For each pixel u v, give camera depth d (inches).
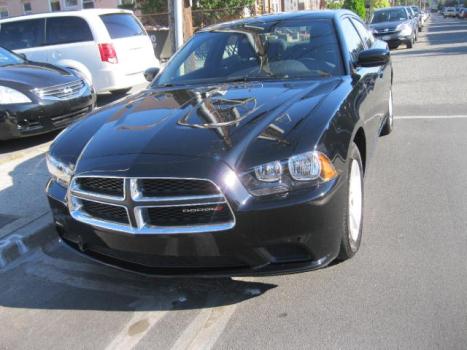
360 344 110.0
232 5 713.0
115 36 386.6
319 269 132.4
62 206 133.8
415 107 340.8
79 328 126.6
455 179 204.8
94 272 154.2
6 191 213.2
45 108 279.0
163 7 709.9
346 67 167.9
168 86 180.1
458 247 148.6
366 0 1630.2
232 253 115.2
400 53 708.0
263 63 175.5
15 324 130.9
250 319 123.0
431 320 116.0
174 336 119.7
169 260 119.8
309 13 194.5
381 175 215.6
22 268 160.1
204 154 116.3
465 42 809.5
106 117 152.3
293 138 119.8
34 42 389.4
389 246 152.0
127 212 118.3
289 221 114.0
